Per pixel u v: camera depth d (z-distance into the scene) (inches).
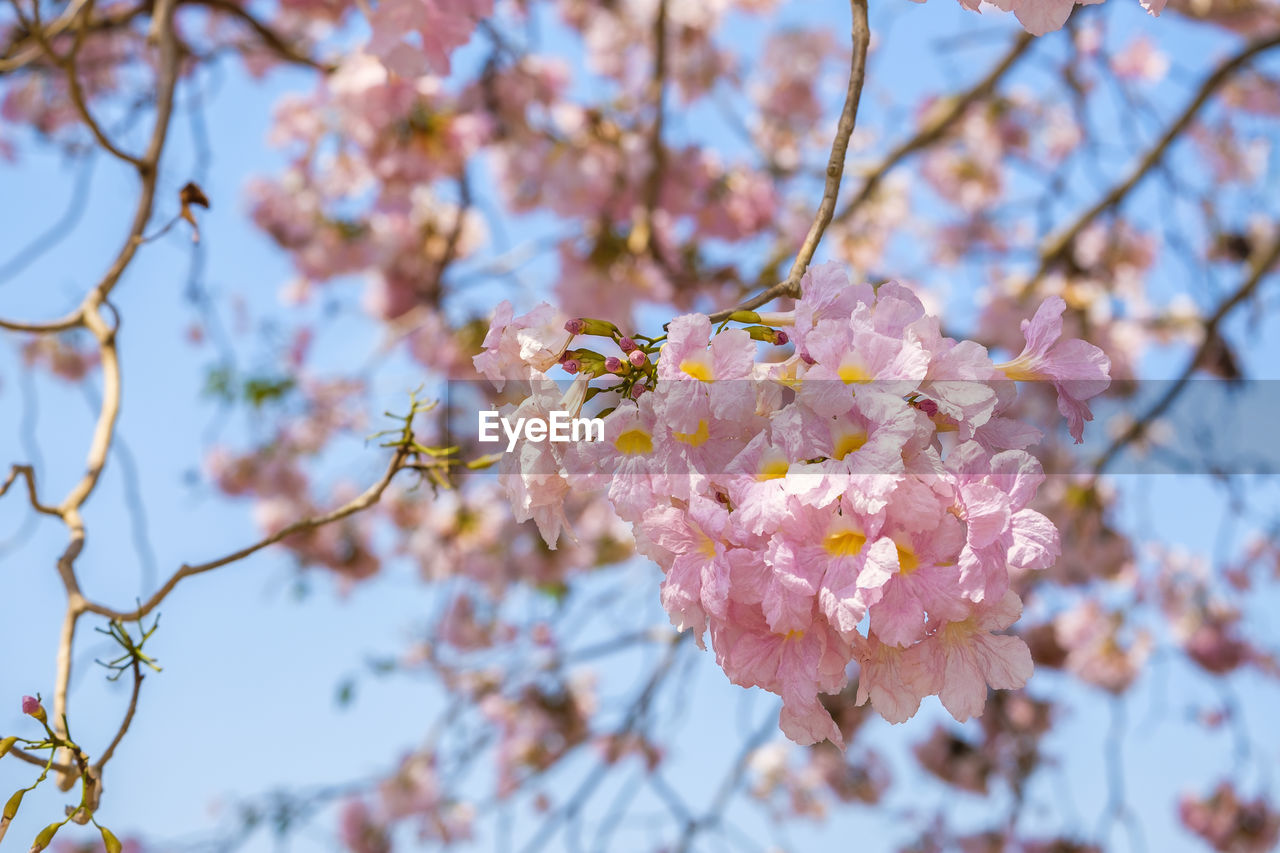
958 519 37.4
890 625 36.6
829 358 37.8
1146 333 206.7
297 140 176.6
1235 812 225.9
